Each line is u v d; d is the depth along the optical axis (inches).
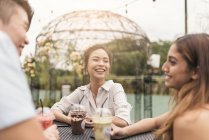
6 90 27.3
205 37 51.1
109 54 104.6
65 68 239.5
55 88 241.9
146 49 287.6
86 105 100.1
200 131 44.8
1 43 28.8
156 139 61.8
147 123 71.4
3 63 28.0
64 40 241.0
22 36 39.9
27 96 29.0
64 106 99.9
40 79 230.5
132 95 308.8
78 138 69.4
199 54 49.4
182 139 46.3
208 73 49.3
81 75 209.6
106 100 99.3
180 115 47.3
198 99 48.3
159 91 321.1
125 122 87.0
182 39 51.8
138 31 275.1
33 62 205.3
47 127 61.7
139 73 302.0
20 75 29.3
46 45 229.1
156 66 264.8
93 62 100.3
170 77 52.3
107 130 62.7
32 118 28.3
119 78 321.7
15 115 27.1
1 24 37.8
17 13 39.1
